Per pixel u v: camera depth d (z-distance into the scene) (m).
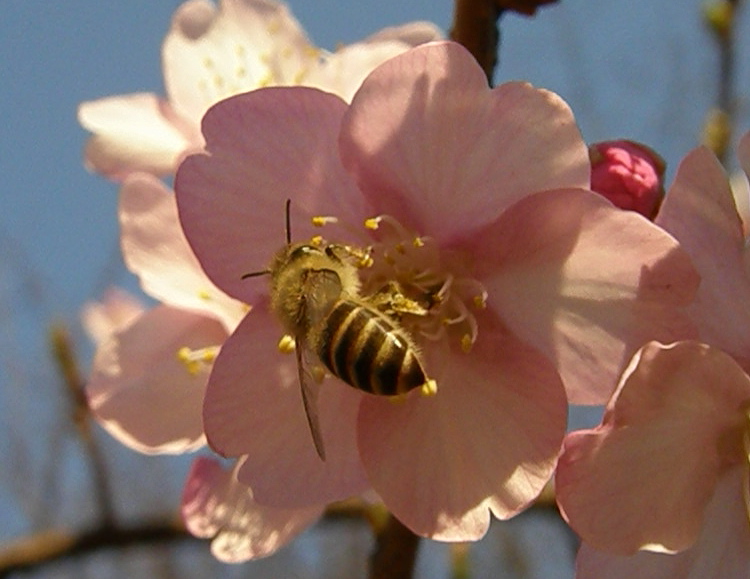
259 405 0.13
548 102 0.13
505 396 0.13
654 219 0.14
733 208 0.13
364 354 0.13
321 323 0.13
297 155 0.13
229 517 0.15
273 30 0.17
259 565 0.33
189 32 0.17
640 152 0.14
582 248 0.13
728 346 0.13
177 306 0.15
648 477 0.13
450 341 0.14
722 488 0.13
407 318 0.14
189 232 0.13
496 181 0.13
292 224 0.14
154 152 0.16
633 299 0.13
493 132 0.13
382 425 0.13
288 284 0.13
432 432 0.13
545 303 0.13
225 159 0.13
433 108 0.13
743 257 0.13
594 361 0.13
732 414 0.13
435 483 0.13
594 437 0.13
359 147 0.13
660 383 0.13
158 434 0.15
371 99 0.13
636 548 0.13
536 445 0.13
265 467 0.13
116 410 0.15
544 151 0.13
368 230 0.14
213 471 0.15
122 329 0.16
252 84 0.16
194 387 0.15
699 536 0.13
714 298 0.13
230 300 0.15
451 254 0.14
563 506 0.13
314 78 0.16
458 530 0.13
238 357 0.13
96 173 0.16
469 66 0.13
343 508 0.18
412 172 0.13
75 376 0.20
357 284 0.14
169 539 0.20
